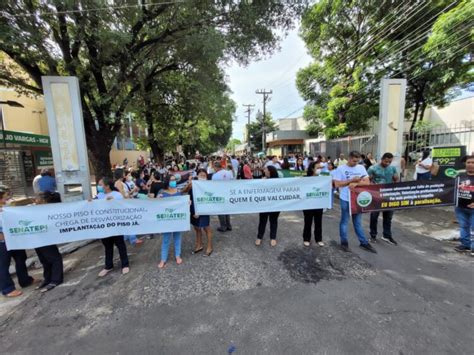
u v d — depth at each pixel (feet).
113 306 10.26
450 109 66.28
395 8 40.14
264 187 15.43
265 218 16.05
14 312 10.25
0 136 37.32
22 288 12.19
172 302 10.33
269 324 8.77
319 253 14.56
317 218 15.64
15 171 32.81
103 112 24.91
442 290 10.54
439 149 27.09
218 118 39.40
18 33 16.37
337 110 55.67
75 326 9.14
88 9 18.25
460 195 14.34
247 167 30.99
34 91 28.48
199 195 15.06
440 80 42.86
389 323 8.59
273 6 25.85
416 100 52.80
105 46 21.24
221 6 24.54
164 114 42.37
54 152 18.89
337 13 49.16
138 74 27.17
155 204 13.71
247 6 24.36
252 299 10.30
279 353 7.48
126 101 27.58
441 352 7.29
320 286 11.09
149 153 110.01
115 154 84.33
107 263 13.24
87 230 13.02
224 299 10.39
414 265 12.88
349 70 54.70
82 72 23.62
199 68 28.99
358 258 13.79
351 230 18.88
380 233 17.88
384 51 45.98
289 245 15.96
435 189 14.96
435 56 35.53
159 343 8.07
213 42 23.67
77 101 18.81
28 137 42.39
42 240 12.16
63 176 19.16
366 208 14.87
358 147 39.91
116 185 18.13
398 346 7.56
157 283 11.88
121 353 7.72
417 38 39.37
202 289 11.21
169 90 36.58
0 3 15.61
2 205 12.23
